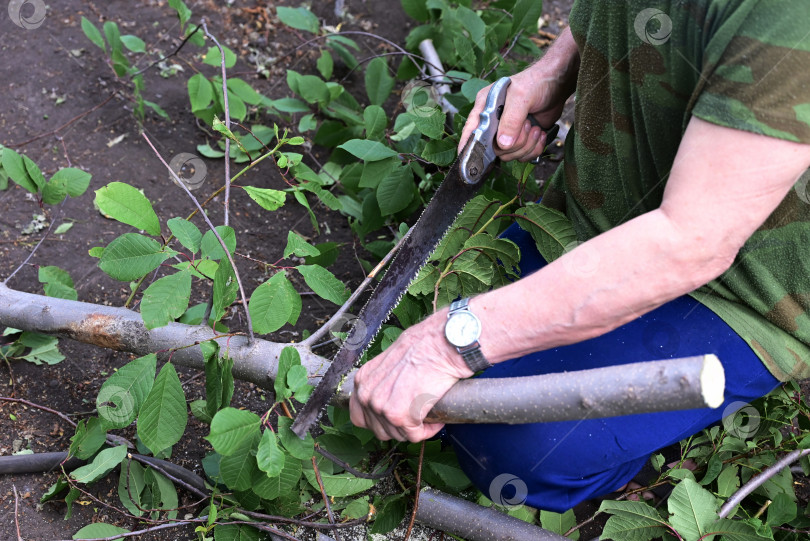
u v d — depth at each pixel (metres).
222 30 3.30
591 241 1.47
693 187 1.38
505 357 1.55
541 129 2.06
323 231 2.78
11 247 2.48
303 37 3.35
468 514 1.90
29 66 2.99
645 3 1.49
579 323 1.48
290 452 1.74
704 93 1.40
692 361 1.35
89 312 2.02
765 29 1.31
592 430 1.81
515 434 1.82
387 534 1.99
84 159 2.75
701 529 1.77
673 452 2.14
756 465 2.07
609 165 1.82
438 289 2.03
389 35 3.44
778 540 2.00
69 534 1.89
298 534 1.96
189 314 2.17
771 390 1.91
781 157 1.33
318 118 3.09
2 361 2.21
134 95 3.00
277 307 1.82
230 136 2.04
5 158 2.15
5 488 1.94
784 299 1.73
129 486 1.94
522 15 2.86
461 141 2.02
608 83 1.69
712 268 1.43
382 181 2.45
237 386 2.26
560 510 1.91
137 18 3.27
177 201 2.71
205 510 1.94
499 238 2.00
